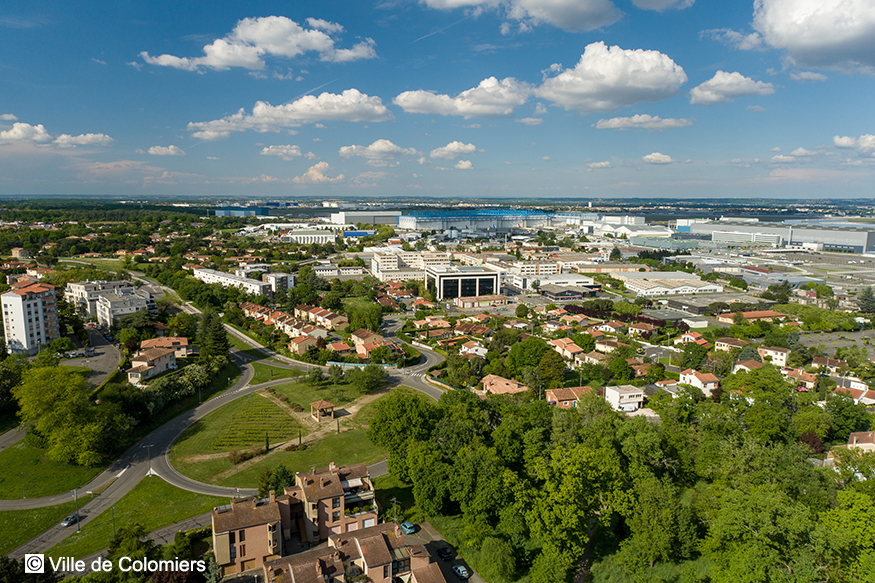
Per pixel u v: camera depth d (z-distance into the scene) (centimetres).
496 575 8338
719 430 11731
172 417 14338
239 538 8081
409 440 10969
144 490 10706
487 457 9569
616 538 9706
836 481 9962
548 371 17000
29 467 11231
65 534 9212
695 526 9000
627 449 10519
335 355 19500
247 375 17950
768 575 7456
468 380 17475
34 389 11900
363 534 8088
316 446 12838
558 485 9012
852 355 19188
